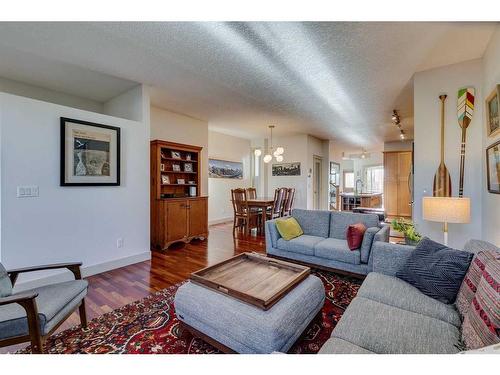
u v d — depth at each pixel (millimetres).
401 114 4926
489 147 2283
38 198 2594
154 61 2777
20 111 2475
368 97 3941
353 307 1440
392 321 1278
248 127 6215
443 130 2832
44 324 1401
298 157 7184
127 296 2439
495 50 2191
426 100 2947
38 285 2592
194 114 4980
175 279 2877
